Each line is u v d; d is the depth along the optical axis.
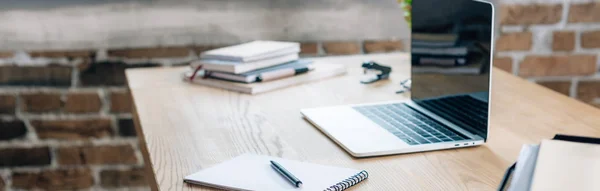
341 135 1.15
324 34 2.21
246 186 0.92
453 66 1.18
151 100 1.46
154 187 1.03
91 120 2.16
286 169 0.98
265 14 2.17
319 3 2.18
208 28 2.15
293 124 1.26
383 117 1.26
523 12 2.20
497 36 2.23
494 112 1.31
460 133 1.13
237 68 1.53
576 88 2.29
